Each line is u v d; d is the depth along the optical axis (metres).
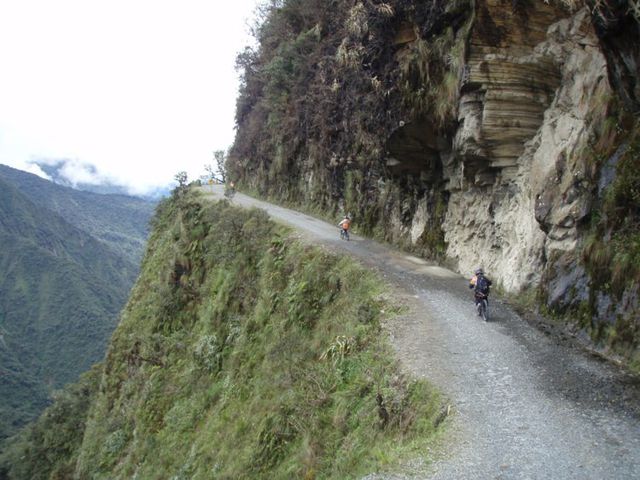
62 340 142.00
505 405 7.61
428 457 6.57
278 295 17.75
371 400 9.26
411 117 17.09
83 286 172.38
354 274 15.27
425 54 16.34
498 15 13.37
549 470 5.89
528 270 12.68
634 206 9.16
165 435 18.98
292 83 31.72
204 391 18.86
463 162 15.76
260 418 13.16
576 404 7.45
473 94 14.21
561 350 9.48
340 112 24.89
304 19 30.47
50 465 35.19
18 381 109.31
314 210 28.62
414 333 10.91
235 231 24.36
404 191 21.09
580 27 12.12
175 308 26.14
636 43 8.90
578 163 10.95
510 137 13.91
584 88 11.62
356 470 7.74
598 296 9.55
